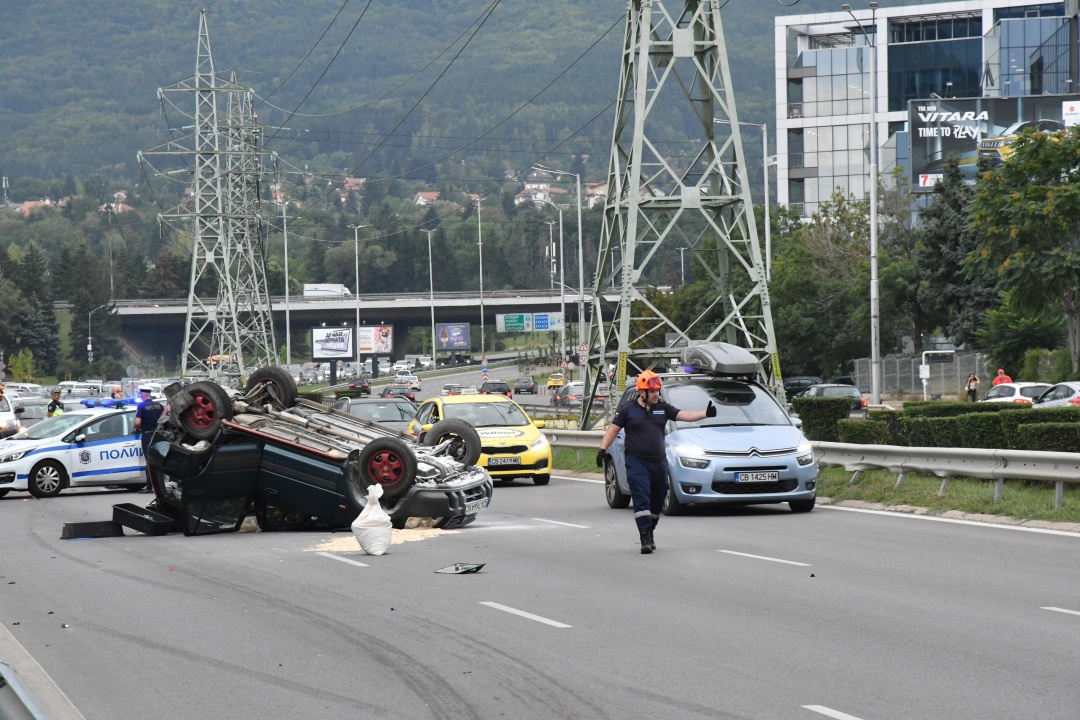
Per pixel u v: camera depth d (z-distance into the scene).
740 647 14.70
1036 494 28.12
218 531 28.14
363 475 27.25
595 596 18.41
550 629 16.02
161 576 21.73
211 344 139.75
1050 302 74.81
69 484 41.88
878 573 19.97
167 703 12.91
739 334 50.03
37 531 30.50
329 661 14.58
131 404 45.16
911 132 139.25
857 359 112.19
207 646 15.64
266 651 15.23
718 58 48.91
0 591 20.64
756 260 47.91
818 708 11.91
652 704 12.24
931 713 11.66
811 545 23.59
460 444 30.91
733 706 12.09
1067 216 71.88
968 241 102.12
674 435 29.73
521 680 13.38
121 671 14.43
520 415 43.06
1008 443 32.19
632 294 47.94
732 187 51.22
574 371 196.25
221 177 141.38
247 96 142.25
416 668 14.09
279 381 30.12
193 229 142.75
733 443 28.95
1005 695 12.24
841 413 43.34
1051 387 65.75
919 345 110.94
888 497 30.55
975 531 25.27
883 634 15.23
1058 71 144.38
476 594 18.84
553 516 30.75
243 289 143.50
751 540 24.53
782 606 17.27
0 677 8.44
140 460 42.84
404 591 19.34
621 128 49.59
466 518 28.45
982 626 15.59
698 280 120.88
